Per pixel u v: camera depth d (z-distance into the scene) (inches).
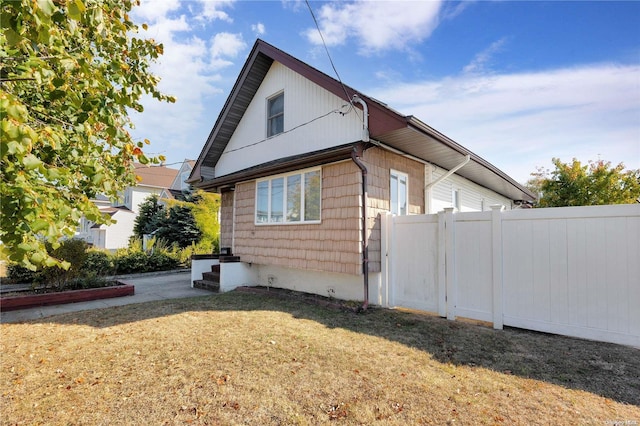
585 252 170.2
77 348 169.2
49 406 114.2
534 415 105.3
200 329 198.2
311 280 315.9
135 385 128.3
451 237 218.4
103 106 105.3
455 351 160.2
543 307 181.3
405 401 115.2
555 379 129.3
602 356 147.9
